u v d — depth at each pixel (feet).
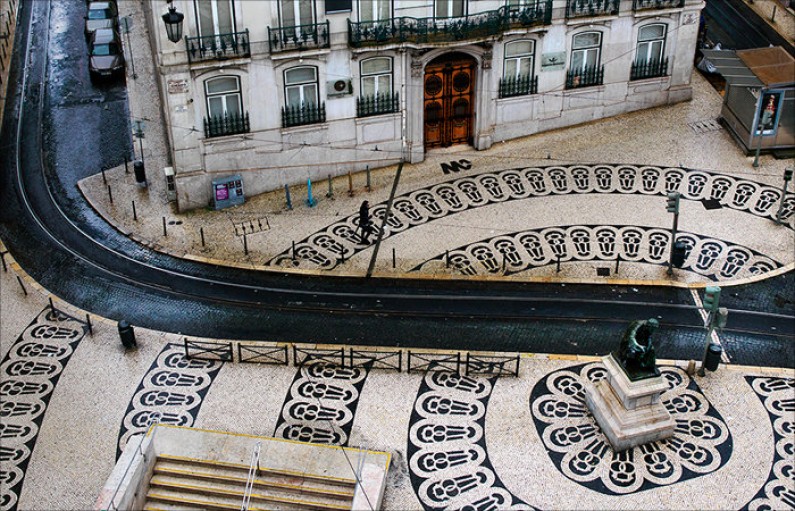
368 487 61.72
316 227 95.55
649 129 112.16
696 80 122.93
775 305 82.79
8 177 107.65
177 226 96.78
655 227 94.17
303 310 83.20
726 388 72.59
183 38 90.53
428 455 66.90
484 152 108.68
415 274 87.71
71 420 70.95
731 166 104.47
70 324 82.12
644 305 82.94
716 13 143.02
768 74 103.60
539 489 64.08
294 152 100.99
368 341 78.64
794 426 68.69
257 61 94.48
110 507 59.21
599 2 104.94
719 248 90.63
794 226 93.50
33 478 65.87
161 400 72.59
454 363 75.56
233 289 86.63
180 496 63.52
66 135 116.57
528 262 89.20
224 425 69.82
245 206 100.01
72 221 98.68
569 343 78.02
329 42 95.91
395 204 98.94
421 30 97.96
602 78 110.93
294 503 62.44
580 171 104.06
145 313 83.35
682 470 65.26
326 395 72.49
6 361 77.61
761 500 62.75
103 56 130.52
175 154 95.96
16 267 91.04
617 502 62.95
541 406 71.05
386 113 102.73
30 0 160.04
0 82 131.44
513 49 105.29
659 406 66.90
